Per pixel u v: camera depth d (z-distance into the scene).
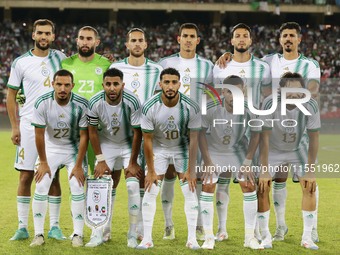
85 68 7.40
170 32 37.38
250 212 6.77
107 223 7.04
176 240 7.15
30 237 7.22
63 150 6.91
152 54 35.50
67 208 8.99
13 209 8.87
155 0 36.41
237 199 9.72
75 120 6.75
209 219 6.77
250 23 39.62
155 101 6.50
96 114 6.64
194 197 6.73
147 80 7.31
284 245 6.98
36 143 6.71
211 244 6.74
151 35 36.75
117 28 37.53
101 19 39.25
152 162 6.61
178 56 7.44
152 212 6.71
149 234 6.76
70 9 38.78
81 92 7.37
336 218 8.44
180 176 6.73
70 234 7.45
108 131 6.75
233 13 39.41
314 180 6.88
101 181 6.62
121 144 6.88
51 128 6.77
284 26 7.14
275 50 36.03
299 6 36.84
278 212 7.26
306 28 38.34
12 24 36.66
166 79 6.34
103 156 6.73
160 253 6.53
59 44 35.62
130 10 39.03
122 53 34.97
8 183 11.14
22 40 36.16
